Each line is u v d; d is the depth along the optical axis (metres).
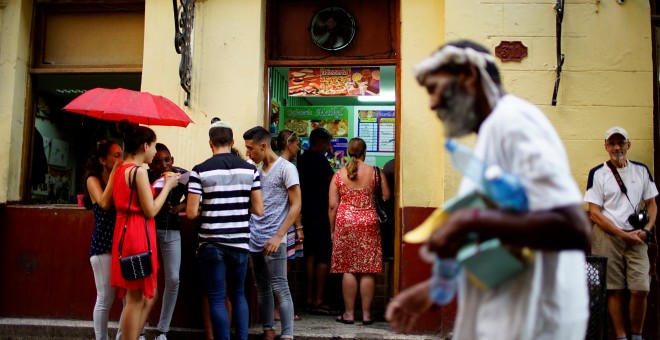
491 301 1.84
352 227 5.69
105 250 4.51
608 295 5.14
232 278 4.58
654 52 5.61
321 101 6.88
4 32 6.13
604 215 5.09
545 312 1.82
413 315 2.03
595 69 5.40
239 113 5.84
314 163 6.28
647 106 5.36
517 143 1.77
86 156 6.38
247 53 5.89
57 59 6.30
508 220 1.68
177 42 5.52
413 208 5.54
